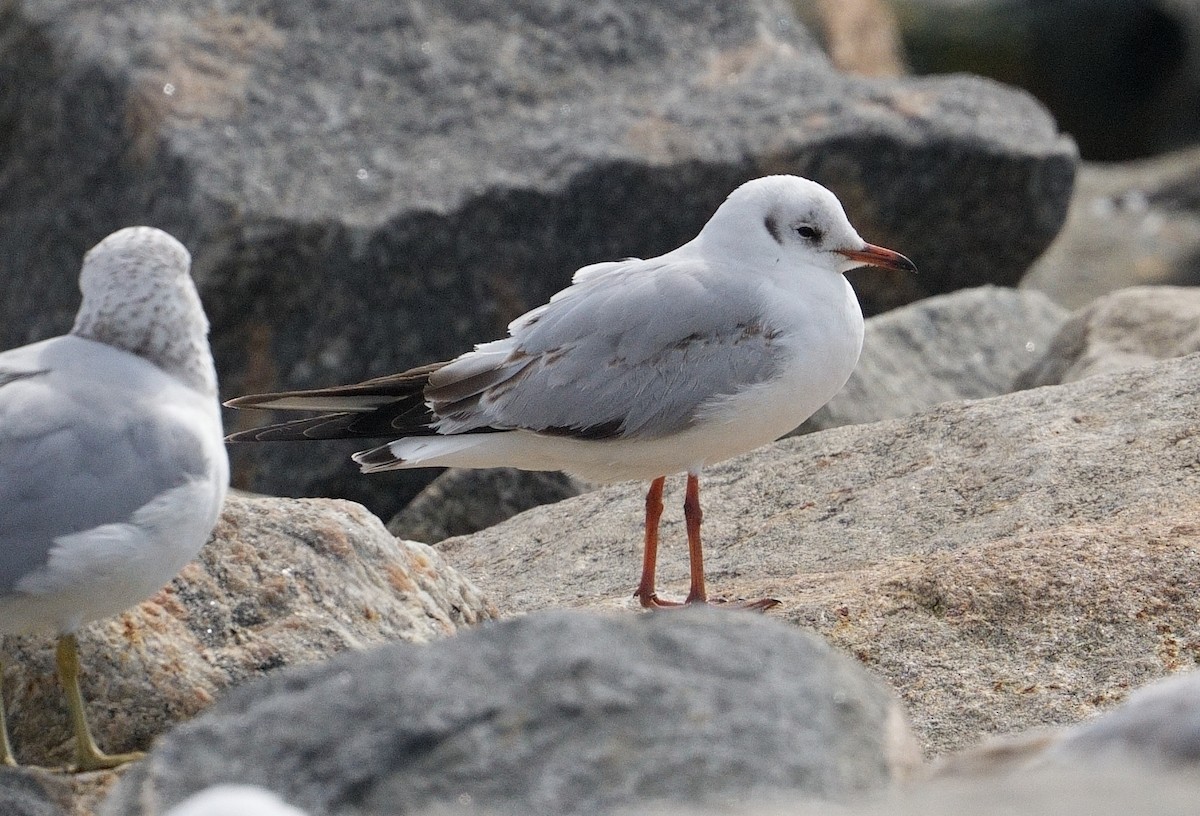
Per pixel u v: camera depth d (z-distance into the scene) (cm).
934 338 1828
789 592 1122
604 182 1928
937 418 1360
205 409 869
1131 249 3128
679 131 2011
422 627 1009
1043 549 1072
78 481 805
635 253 1945
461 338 1892
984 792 589
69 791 818
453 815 615
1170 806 549
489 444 1190
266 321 1888
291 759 646
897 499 1260
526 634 689
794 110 2050
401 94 2053
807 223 1185
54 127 2078
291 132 1986
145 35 2081
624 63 2134
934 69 3919
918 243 2064
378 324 1873
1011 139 2055
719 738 636
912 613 1046
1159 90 3903
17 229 2106
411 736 645
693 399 1153
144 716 915
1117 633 1003
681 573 1246
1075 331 1709
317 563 1000
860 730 655
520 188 1900
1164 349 1596
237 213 1872
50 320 2053
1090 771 604
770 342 1156
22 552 795
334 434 1210
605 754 633
